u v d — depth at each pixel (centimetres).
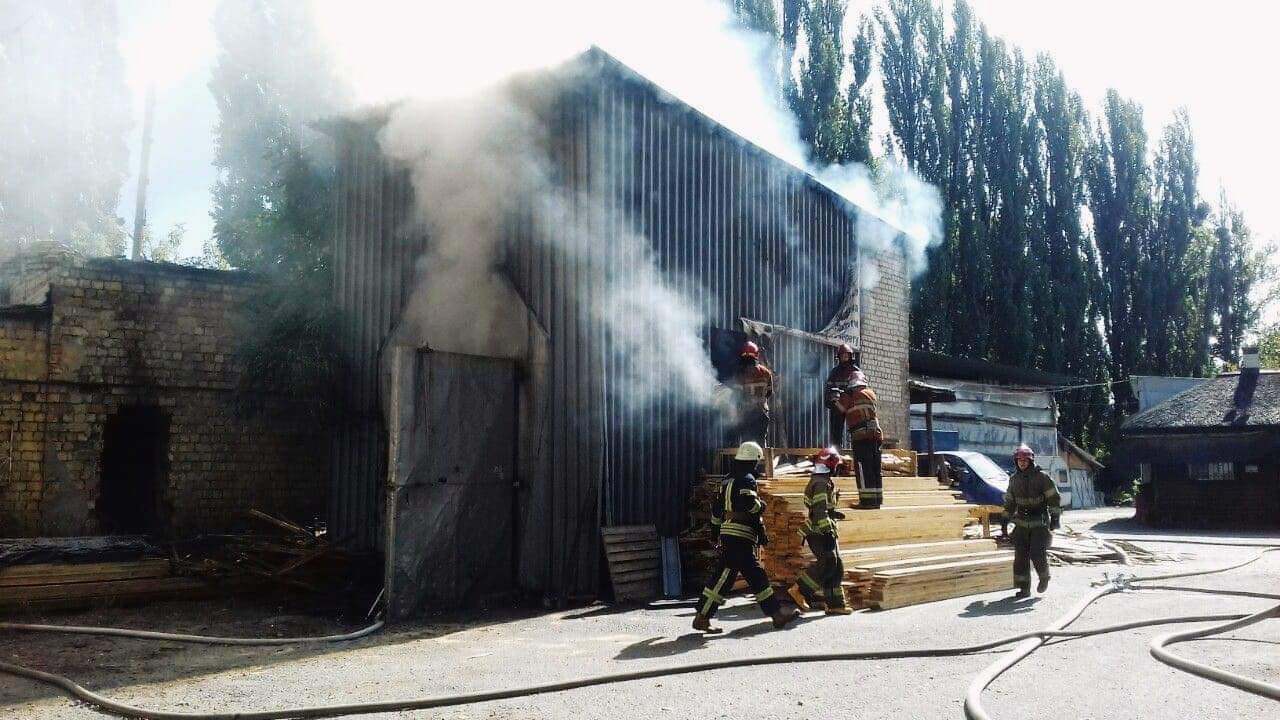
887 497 1228
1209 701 565
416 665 727
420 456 1010
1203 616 866
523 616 1003
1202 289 4294
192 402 1311
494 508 1098
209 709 585
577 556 1082
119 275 1270
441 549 1024
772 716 538
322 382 1326
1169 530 2431
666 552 1150
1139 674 643
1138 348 3844
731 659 691
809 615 950
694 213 1293
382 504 1255
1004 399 3025
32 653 779
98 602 995
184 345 1311
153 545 1105
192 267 1322
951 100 3425
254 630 901
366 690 633
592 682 627
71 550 1031
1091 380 3675
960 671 657
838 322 1592
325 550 1080
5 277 1389
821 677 639
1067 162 3672
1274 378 2606
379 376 1284
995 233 3425
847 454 1555
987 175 3447
